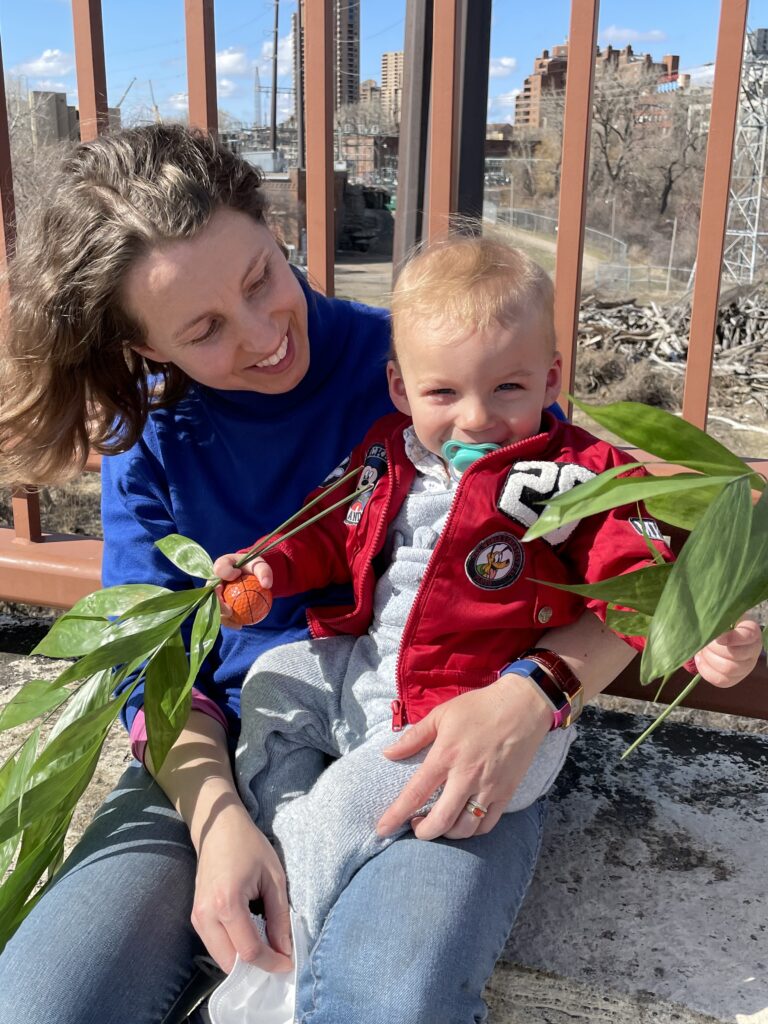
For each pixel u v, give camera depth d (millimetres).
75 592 1999
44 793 998
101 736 1062
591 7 1491
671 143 24688
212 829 1113
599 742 1681
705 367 1611
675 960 1207
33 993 975
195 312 1140
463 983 977
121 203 1120
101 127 1744
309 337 1336
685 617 630
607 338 10516
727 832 1444
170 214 1097
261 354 1204
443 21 1615
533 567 1183
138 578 1401
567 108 1542
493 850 1104
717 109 1481
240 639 1398
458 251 1234
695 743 1677
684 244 22938
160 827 1179
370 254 25859
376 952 972
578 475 1179
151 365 1354
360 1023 941
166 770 1216
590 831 1449
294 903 1088
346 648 1310
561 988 1171
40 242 1207
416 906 1007
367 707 1229
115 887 1087
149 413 1393
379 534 1260
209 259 1114
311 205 1739
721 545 639
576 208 1580
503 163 28422
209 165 1159
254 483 1373
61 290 1176
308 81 1671
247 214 1162
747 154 18781
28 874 1070
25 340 1245
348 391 1367
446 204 1701
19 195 1814
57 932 1032
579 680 1140
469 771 1069
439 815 1066
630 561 1123
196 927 1043
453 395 1191
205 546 1415
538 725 1104
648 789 1551
